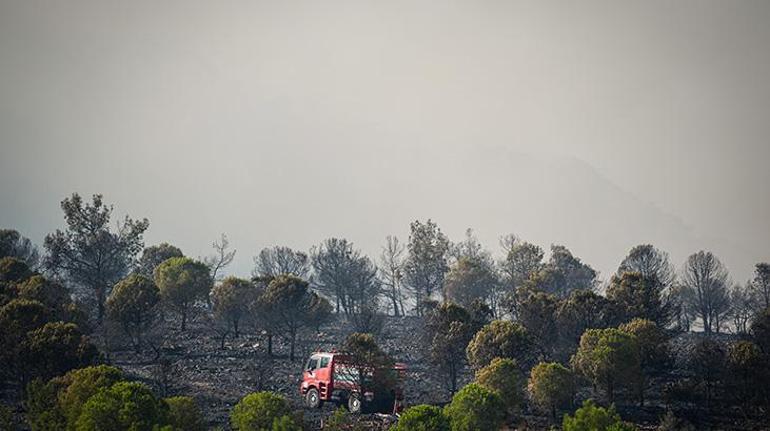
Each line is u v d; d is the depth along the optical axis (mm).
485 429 111625
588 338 146000
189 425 105688
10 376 143375
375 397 132750
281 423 99188
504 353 149625
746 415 137750
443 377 165250
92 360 141625
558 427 128500
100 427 96938
